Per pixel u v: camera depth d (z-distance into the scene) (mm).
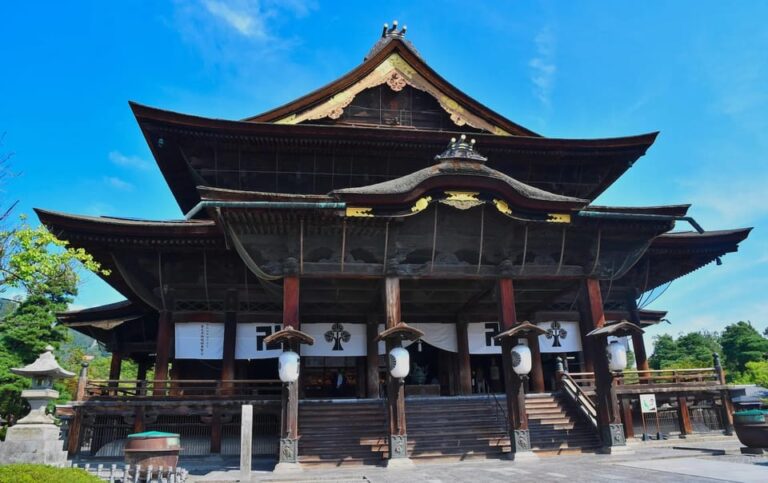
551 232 21922
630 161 30578
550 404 22609
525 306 28344
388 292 20172
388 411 18266
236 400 22203
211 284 25500
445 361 31391
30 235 17203
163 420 23438
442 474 15492
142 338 30875
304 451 18609
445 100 29750
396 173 29125
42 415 15336
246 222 19484
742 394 31922
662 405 25453
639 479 13219
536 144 28938
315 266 20047
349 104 29344
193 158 27453
